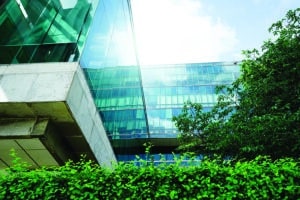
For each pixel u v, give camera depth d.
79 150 10.16
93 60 11.24
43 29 10.28
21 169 5.33
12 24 10.20
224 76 36.19
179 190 4.79
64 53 9.59
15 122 8.68
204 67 37.88
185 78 36.50
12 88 8.48
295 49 8.98
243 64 10.55
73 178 5.05
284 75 9.13
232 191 4.67
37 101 8.09
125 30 17.91
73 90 8.68
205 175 5.00
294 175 4.82
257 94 9.41
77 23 10.50
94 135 10.63
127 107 18.50
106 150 12.48
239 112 9.69
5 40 9.88
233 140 8.89
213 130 10.03
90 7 11.45
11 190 4.95
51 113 8.58
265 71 9.84
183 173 5.02
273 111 8.80
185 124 11.12
